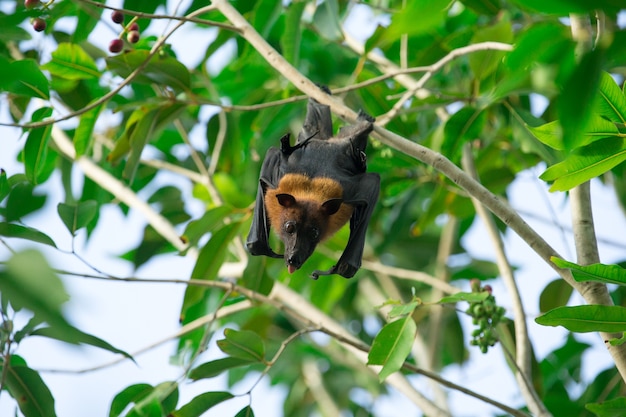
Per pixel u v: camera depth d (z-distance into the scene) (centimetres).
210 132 1541
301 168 1123
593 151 846
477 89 1291
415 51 1662
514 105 1378
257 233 1110
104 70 1261
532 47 598
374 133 1080
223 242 1311
